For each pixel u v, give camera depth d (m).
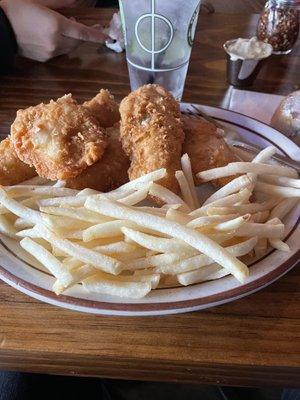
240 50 0.34
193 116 0.29
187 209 0.22
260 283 0.19
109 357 0.18
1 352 0.19
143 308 0.18
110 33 0.40
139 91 0.27
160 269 0.19
